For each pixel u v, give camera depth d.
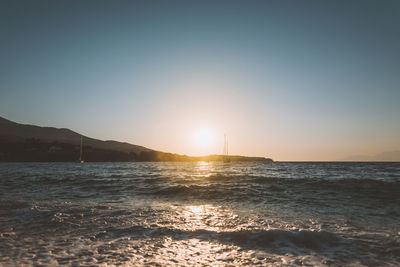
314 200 12.07
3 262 4.39
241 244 5.61
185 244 5.61
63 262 4.43
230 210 9.70
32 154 149.38
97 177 25.16
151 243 5.64
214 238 6.02
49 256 4.74
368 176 27.09
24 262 4.41
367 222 7.64
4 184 19.12
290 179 20.30
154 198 12.95
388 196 12.65
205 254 5.02
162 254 4.98
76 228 6.81
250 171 40.69
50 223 7.27
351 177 25.23
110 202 11.46
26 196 13.20
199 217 8.34
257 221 7.79
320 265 4.47
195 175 28.50
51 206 10.01
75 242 5.63
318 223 7.50
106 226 7.04
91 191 15.40
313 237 5.95
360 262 4.59
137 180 21.25
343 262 4.60
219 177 22.58
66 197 12.96
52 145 165.62
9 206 9.87
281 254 5.01
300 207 10.34
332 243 5.62
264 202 11.67
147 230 6.67
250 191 14.85
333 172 36.25
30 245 5.40
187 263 4.55
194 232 6.47
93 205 10.45
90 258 4.67
